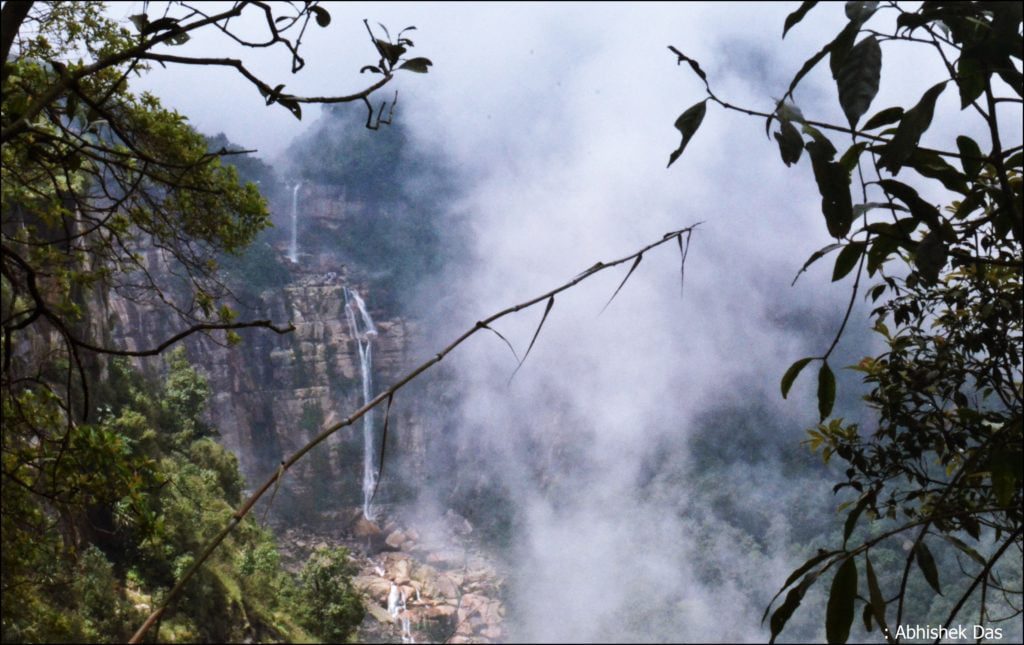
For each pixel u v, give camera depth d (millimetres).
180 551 36812
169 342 2143
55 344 19938
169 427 48906
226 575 40094
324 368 93562
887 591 47125
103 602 29828
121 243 6441
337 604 47344
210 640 35781
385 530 95062
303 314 93812
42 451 4863
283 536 86938
